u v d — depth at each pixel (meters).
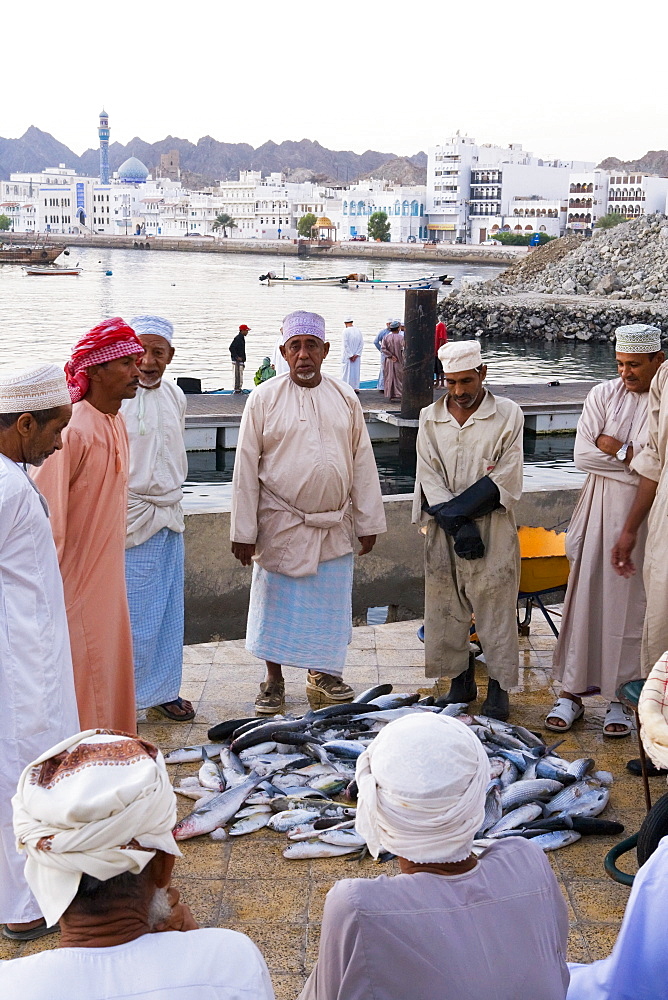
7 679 3.21
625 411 4.77
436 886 1.96
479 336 44.12
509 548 4.95
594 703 5.45
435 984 1.89
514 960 1.92
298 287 68.44
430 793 1.93
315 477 5.00
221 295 59.25
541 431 17.70
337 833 3.91
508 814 4.06
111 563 4.03
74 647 3.99
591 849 3.95
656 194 156.62
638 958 2.03
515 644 5.07
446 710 4.99
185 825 3.97
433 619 5.12
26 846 1.66
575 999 2.16
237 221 191.62
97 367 3.89
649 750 2.29
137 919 1.71
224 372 27.11
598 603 4.92
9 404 3.29
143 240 164.12
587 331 42.44
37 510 3.29
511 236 144.50
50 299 54.16
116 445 4.00
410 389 16.31
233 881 3.71
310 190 194.00
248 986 1.68
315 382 5.04
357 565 7.95
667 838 2.09
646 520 4.75
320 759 4.51
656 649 4.31
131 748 1.75
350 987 1.90
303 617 5.17
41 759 1.76
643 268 52.88
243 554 5.16
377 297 59.31
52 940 3.35
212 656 6.06
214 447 16.09
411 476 15.33
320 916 3.49
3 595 3.21
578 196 160.50
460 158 166.75
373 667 5.88
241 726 4.76
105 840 1.62
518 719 5.18
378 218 162.25
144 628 4.88
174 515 4.94
